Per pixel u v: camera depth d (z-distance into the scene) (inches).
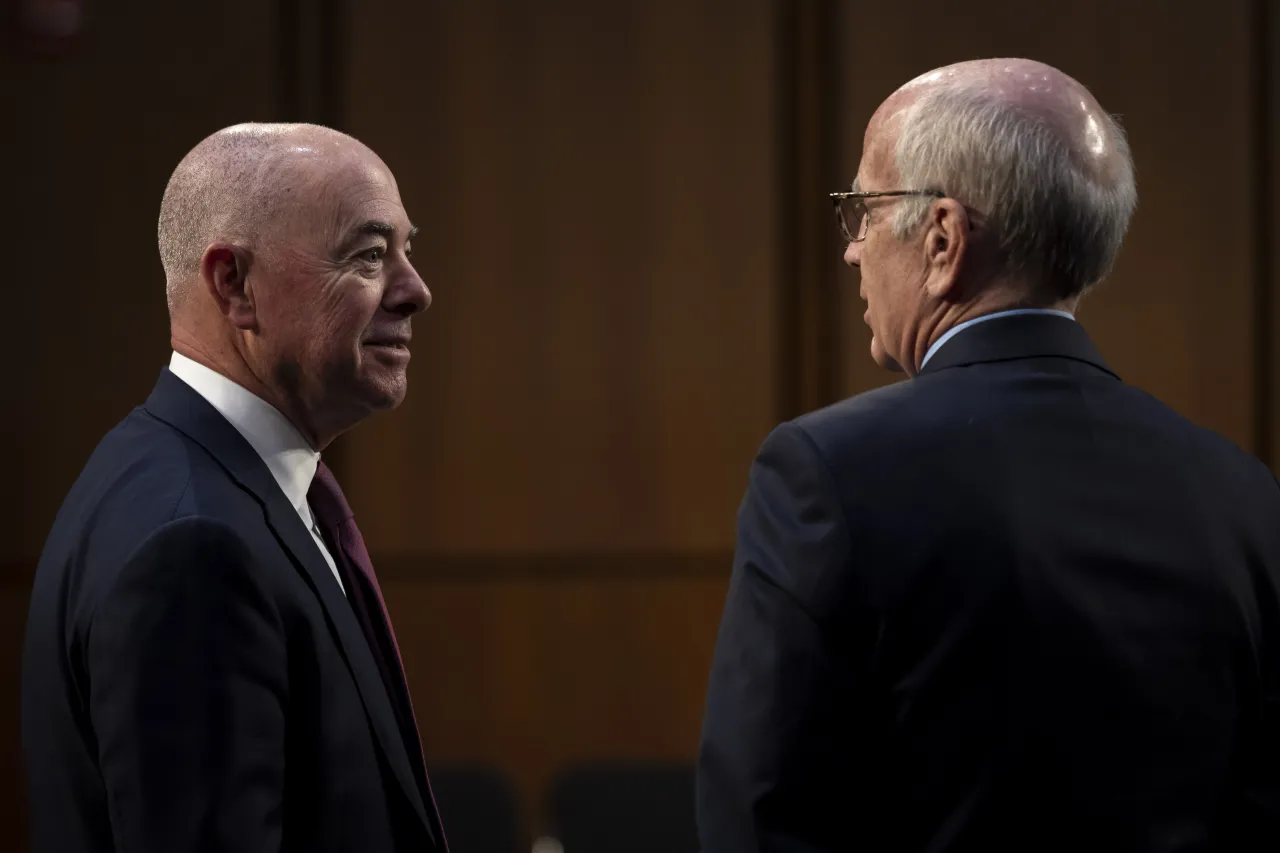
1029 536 139.9
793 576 141.9
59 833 159.3
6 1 488.7
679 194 511.8
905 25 511.2
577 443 510.3
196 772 143.9
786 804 139.4
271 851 146.9
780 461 148.3
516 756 508.4
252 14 498.6
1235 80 514.3
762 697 141.3
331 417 182.5
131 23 494.9
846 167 510.3
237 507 160.1
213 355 177.5
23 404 492.7
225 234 175.3
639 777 403.9
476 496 508.1
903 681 138.6
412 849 166.7
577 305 510.3
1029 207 151.3
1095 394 150.9
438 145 505.7
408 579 505.7
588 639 510.3
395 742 167.8
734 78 512.7
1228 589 144.4
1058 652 137.0
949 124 154.5
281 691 154.5
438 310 506.0
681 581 512.1
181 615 147.2
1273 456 514.6
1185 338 515.8
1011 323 153.6
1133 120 513.3
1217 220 515.2
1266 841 143.6
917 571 138.8
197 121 496.4
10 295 491.2
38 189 491.5
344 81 501.7
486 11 507.2
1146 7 512.7
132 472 162.1
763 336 512.4
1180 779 137.8
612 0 510.6
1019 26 511.2
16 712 493.0
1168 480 146.9
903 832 140.2
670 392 512.4
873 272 163.9
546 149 509.0
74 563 158.1
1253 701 145.4
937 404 148.3
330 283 175.9
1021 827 136.0
